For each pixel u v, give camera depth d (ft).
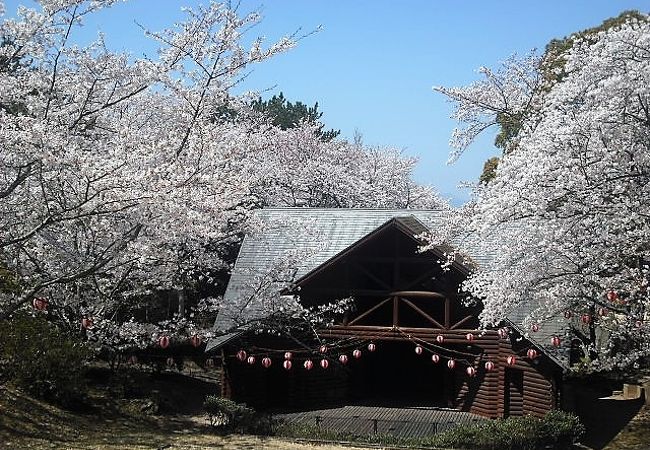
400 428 51.52
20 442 39.14
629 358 37.45
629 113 32.48
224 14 38.50
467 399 56.70
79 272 36.47
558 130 32.89
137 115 52.34
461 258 50.01
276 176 102.47
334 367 59.72
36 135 28.12
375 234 52.80
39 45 35.27
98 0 35.24
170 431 49.70
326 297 58.13
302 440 48.67
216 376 75.87
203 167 35.01
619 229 33.58
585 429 50.72
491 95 54.70
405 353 67.26
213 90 38.68
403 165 126.72
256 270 61.00
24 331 45.11
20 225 36.09
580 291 36.09
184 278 55.67
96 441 42.83
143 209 32.04
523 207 33.60
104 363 65.57
